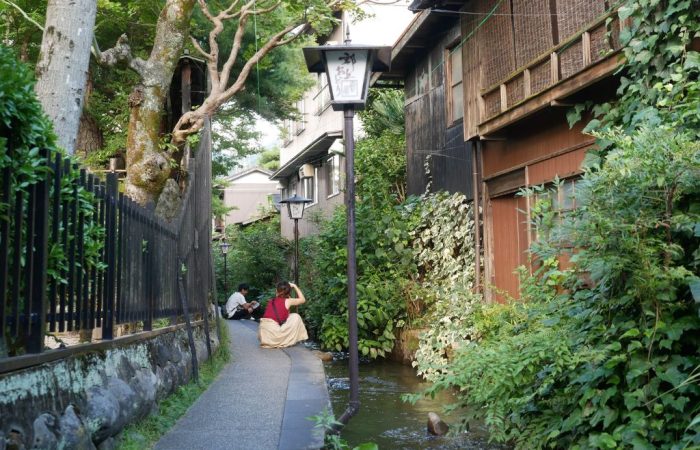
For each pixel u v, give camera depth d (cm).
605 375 457
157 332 656
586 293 502
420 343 1112
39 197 373
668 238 452
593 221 460
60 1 675
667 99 599
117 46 980
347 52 674
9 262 352
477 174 1184
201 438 524
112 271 514
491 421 500
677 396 433
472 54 1152
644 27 667
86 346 433
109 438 438
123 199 565
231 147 2131
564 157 902
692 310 450
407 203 1446
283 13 1608
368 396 895
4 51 338
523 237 1060
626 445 436
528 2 970
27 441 315
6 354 330
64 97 667
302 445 501
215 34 1116
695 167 436
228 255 2883
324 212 2528
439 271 1274
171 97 1361
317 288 1474
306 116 2891
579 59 829
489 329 873
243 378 853
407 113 1641
